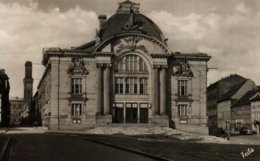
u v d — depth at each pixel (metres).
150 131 80.38
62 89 86.12
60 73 86.19
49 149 36.47
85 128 86.06
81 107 86.69
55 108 85.50
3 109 136.75
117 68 87.62
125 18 90.88
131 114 87.75
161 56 88.12
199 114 90.56
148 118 88.06
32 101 165.62
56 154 31.70
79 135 68.19
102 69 86.50
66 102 86.00
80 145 43.00
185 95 90.31
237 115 130.88
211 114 154.75
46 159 27.86
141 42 88.31
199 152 36.78
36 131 78.69
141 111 88.19
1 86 132.25
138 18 90.50
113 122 86.56
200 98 91.00
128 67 88.12
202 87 91.12
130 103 87.69
